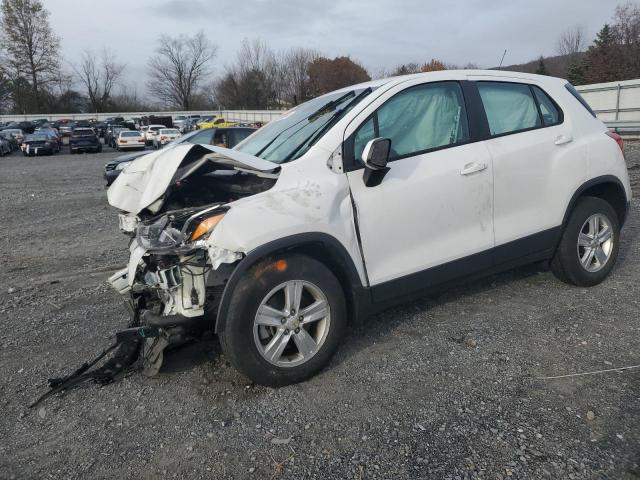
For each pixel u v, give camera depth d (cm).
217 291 312
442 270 372
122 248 732
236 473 249
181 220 327
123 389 330
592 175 435
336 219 325
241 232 294
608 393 296
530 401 293
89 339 412
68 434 287
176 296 317
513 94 418
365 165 339
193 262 307
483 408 288
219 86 7706
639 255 537
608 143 450
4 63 7612
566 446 254
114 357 342
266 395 314
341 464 251
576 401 290
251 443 271
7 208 1167
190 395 319
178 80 8306
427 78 382
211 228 299
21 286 570
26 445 279
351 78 6291
